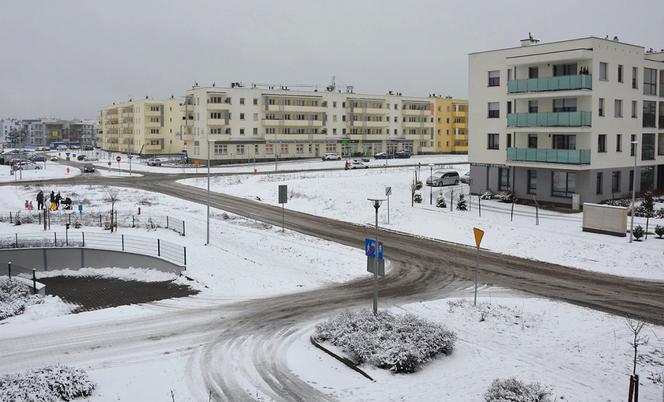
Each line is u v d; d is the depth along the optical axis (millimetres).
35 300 21281
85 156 111562
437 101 115562
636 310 19781
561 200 41250
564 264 27125
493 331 17250
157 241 30375
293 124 98750
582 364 14758
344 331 15992
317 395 12898
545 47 41500
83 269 28312
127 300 21969
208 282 23828
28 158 105938
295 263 27250
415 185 50219
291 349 15977
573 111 40125
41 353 15734
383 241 32719
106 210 43250
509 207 41656
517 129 42250
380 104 108562
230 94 93688
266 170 77875
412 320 16250
